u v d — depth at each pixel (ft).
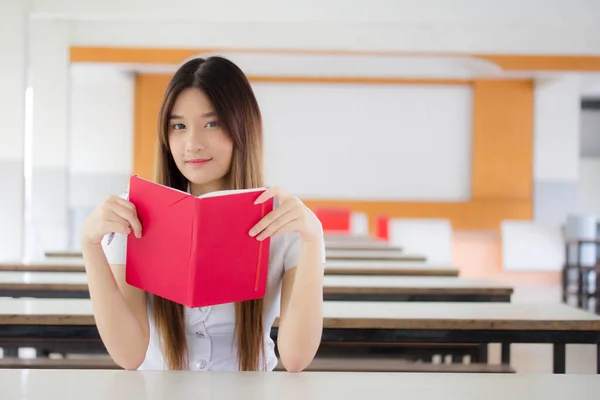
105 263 4.38
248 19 19.16
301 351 4.47
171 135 4.57
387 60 29.84
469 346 8.78
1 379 3.40
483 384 3.39
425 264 11.81
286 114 33.24
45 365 7.45
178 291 3.92
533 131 32.14
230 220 3.86
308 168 33.37
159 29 24.07
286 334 4.47
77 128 32.65
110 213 4.02
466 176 33.30
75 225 32.27
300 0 19.17
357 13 19.30
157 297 4.68
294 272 4.71
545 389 3.30
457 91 33.19
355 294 8.49
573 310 6.49
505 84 32.27
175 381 3.40
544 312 6.34
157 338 4.85
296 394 3.17
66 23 23.62
